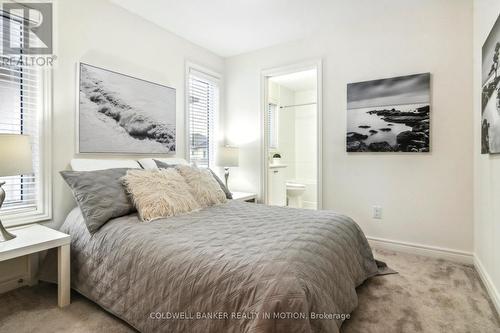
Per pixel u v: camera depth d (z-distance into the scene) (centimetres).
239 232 163
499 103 167
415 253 273
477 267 232
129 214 200
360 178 300
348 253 175
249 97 378
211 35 327
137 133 279
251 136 377
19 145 164
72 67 229
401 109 275
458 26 251
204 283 124
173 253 141
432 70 262
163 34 310
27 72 208
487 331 153
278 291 107
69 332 151
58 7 220
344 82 306
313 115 556
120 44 266
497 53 171
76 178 194
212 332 117
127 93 270
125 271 154
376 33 287
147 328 140
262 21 296
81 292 180
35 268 209
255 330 102
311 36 327
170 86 318
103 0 252
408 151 272
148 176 213
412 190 274
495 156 184
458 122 252
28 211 207
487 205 204
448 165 258
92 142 241
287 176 555
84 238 184
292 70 341
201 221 189
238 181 390
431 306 178
